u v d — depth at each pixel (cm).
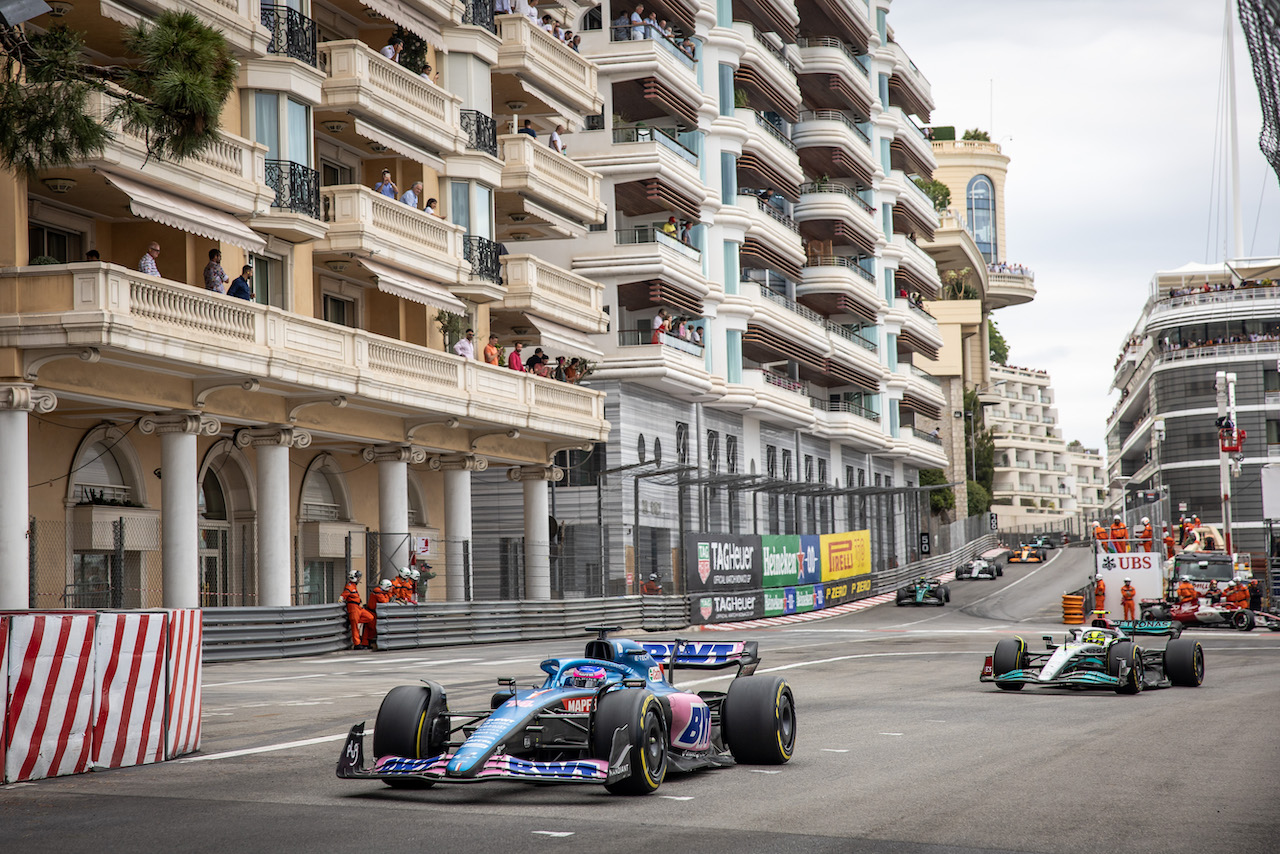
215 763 1323
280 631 2916
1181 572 5147
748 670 1402
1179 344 10019
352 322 3684
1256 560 6125
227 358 2680
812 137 6862
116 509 2905
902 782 1209
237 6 2916
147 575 3012
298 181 3073
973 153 14400
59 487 2797
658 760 1147
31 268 2378
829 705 1997
